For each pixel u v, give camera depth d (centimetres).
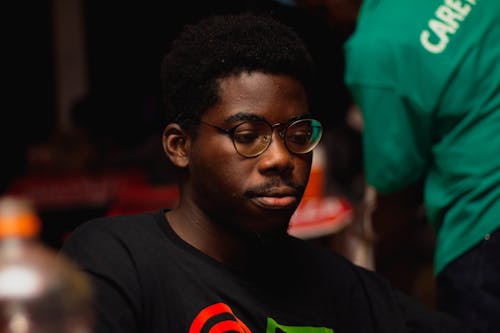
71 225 476
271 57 204
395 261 378
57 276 144
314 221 420
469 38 283
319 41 366
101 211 474
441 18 285
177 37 227
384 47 286
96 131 576
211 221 213
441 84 280
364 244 378
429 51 281
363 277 234
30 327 138
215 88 204
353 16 326
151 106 584
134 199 439
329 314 221
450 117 283
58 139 550
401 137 290
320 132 209
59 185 493
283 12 343
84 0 802
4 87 790
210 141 205
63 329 145
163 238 215
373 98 289
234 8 353
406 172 297
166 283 207
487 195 278
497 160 278
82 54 802
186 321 202
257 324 208
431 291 461
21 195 487
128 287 204
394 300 234
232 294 208
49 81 803
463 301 281
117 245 212
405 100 285
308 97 215
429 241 462
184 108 212
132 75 768
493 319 275
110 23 809
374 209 363
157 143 518
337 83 462
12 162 707
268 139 203
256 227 207
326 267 230
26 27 801
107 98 588
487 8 286
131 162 515
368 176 305
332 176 505
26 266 138
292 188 204
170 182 456
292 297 218
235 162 203
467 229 282
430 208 297
